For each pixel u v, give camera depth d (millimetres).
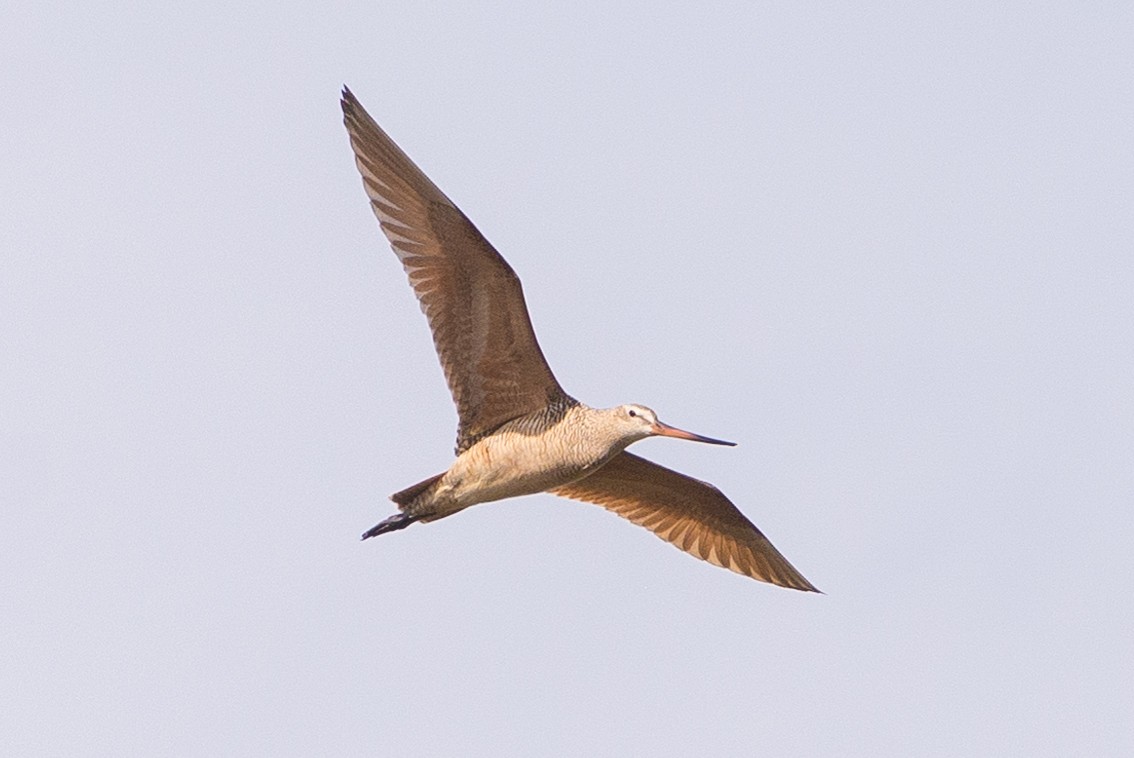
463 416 17422
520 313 16953
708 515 19906
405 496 17484
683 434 17203
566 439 17281
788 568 20062
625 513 20094
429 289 17281
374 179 17219
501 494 17516
